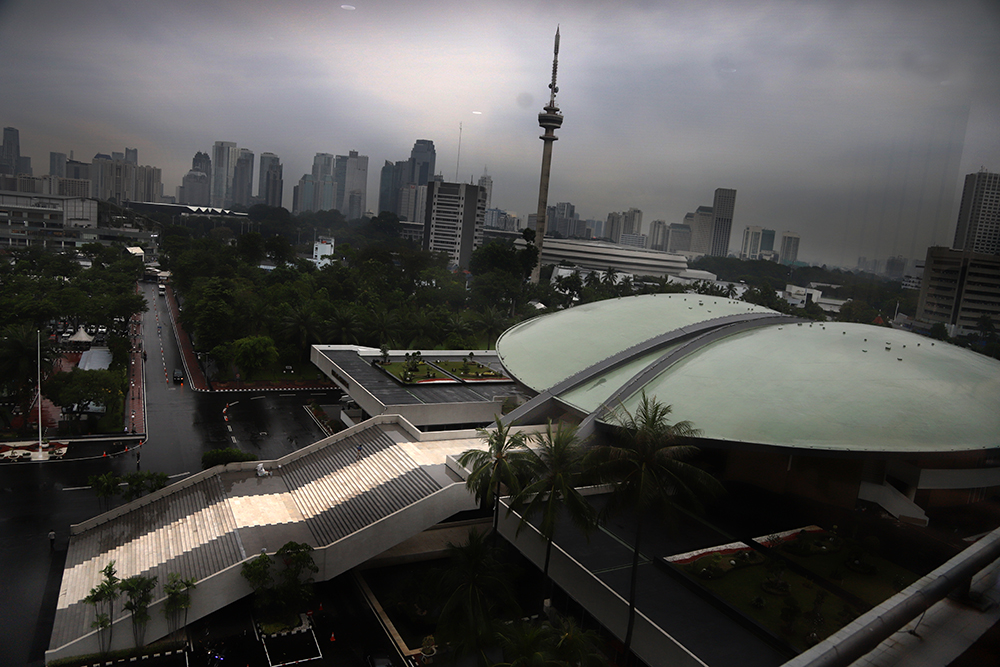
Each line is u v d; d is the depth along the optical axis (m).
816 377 43.59
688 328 58.72
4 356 63.16
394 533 44.62
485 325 116.31
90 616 36.91
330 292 132.88
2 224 139.50
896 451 36.94
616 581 35.44
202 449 63.88
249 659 35.59
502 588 33.84
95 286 120.94
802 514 43.69
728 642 30.78
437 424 66.62
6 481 54.00
